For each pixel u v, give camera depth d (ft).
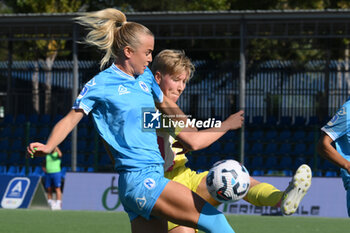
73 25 177.06
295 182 40.22
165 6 284.41
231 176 42.70
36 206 161.07
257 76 246.06
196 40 262.06
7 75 252.42
